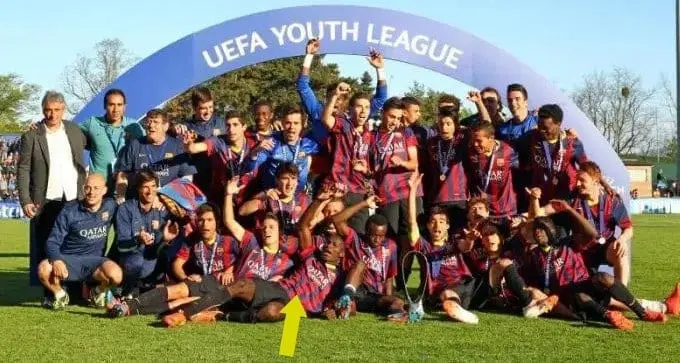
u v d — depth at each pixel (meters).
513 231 8.10
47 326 7.04
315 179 8.88
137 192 8.45
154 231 8.27
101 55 57.75
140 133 9.17
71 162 8.65
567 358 5.82
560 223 8.34
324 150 8.70
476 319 7.27
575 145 8.55
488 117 9.03
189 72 9.95
